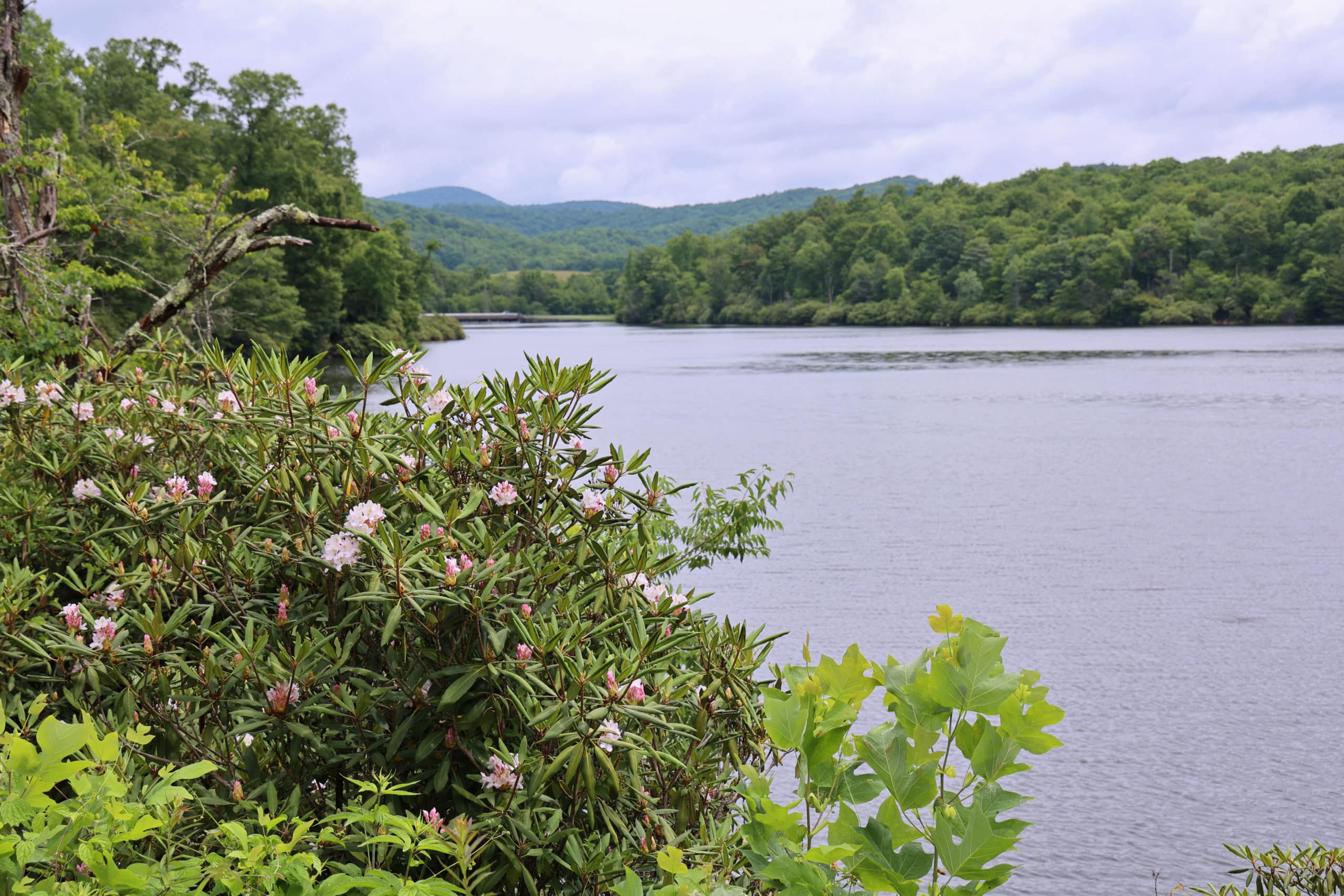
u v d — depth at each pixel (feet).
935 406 160.45
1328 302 428.97
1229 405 158.10
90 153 108.78
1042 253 505.25
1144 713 41.19
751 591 58.29
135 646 10.41
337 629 10.28
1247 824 31.96
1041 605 56.08
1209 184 612.70
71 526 13.30
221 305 141.38
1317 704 41.78
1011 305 516.32
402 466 11.16
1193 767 36.01
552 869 9.95
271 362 11.53
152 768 10.04
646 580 11.27
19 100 34.99
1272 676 45.34
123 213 44.06
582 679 9.11
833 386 195.62
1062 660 47.67
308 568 11.23
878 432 129.29
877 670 6.52
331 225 30.01
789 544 70.23
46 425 14.43
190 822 8.94
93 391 14.90
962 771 22.68
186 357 16.28
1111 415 146.82
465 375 169.27
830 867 6.45
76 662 10.88
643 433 127.95
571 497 11.48
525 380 11.80
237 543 11.60
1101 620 53.47
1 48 34.19
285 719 9.72
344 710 9.73
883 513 80.89
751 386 198.18
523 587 10.39
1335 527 75.82
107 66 168.25
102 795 6.16
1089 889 28.50
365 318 245.24
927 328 535.19
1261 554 67.92
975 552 68.18
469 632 9.87
